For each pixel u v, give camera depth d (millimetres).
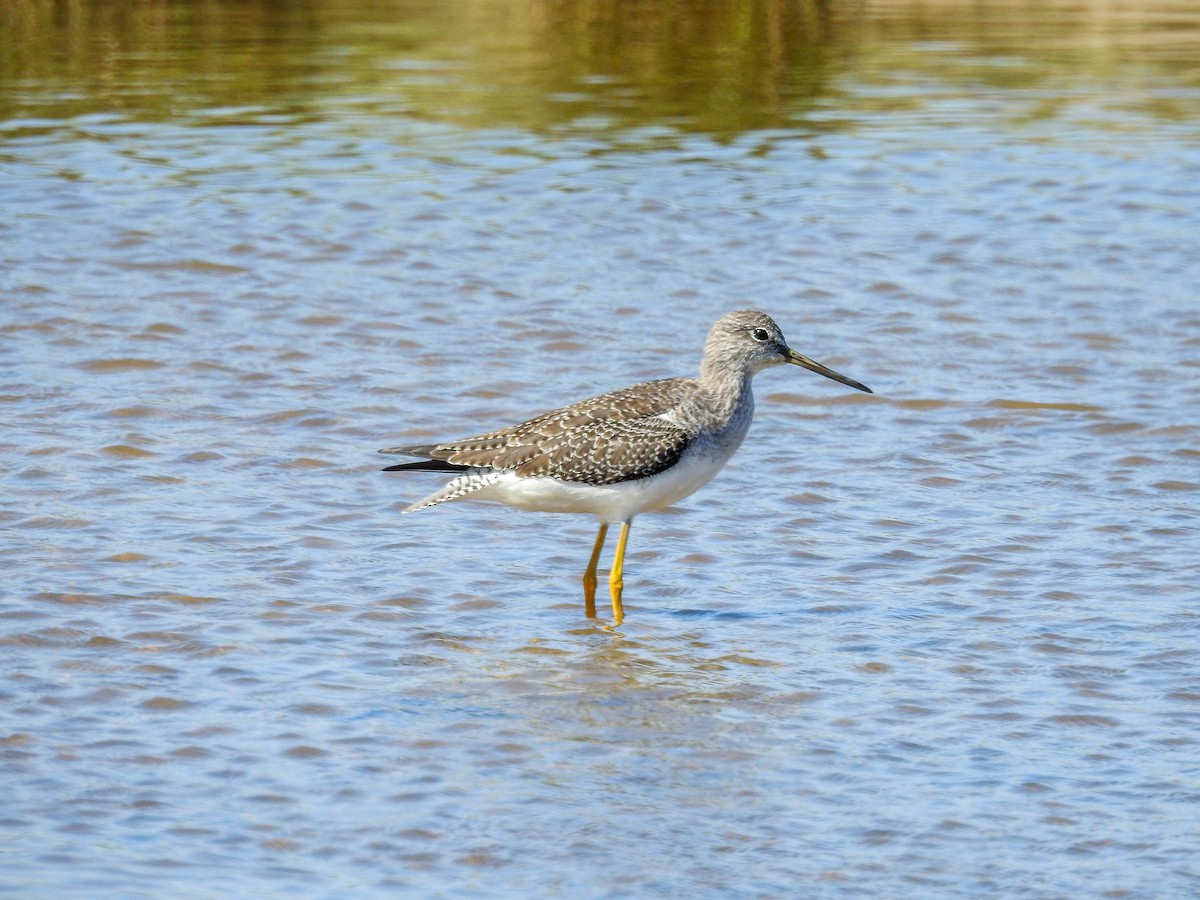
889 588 13852
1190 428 17453
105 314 20266
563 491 13328
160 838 9594
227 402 17812
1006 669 12266
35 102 29625
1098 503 15594
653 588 13953
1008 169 26766
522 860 9516
